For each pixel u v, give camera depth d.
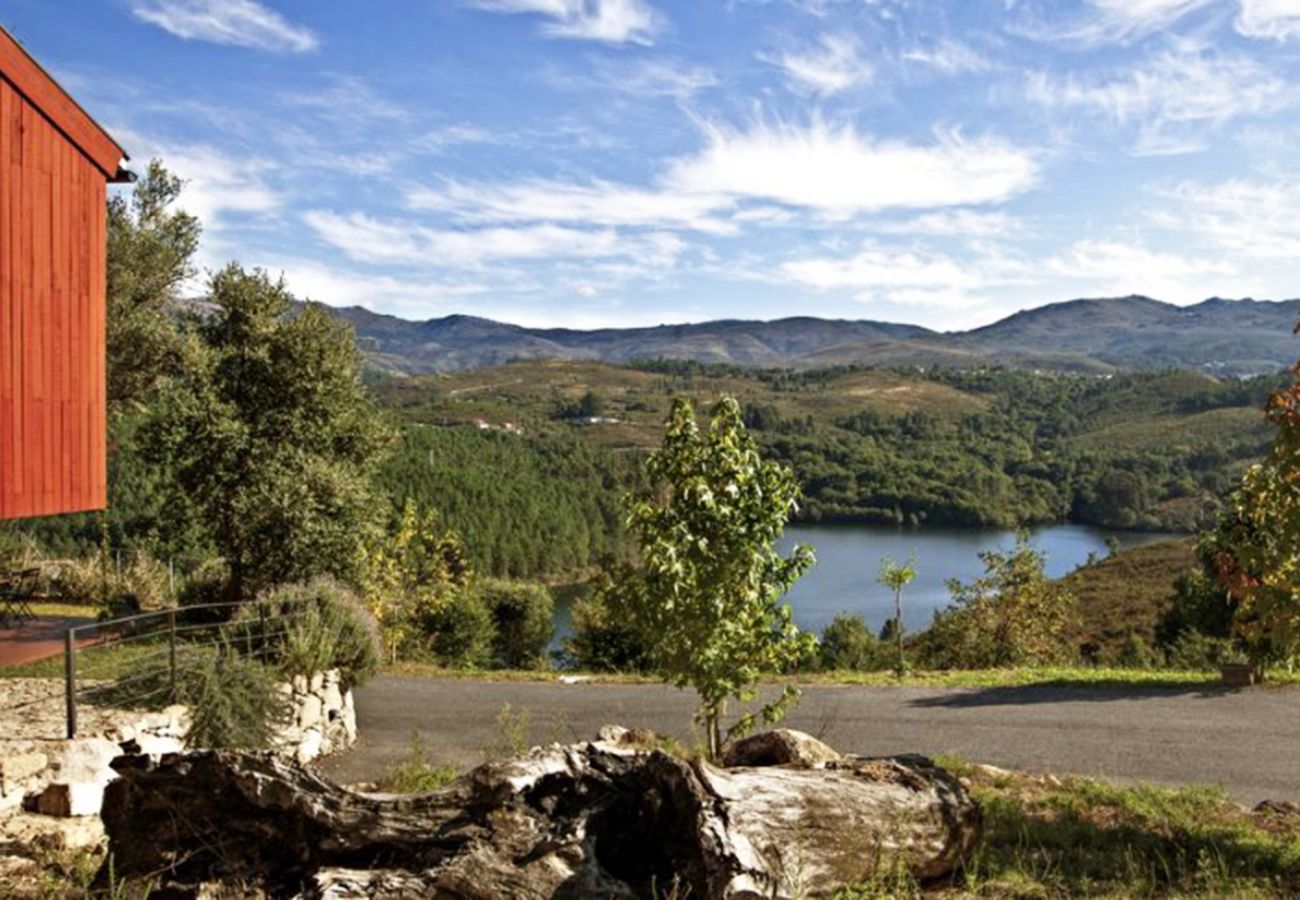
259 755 5.01
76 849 6.45
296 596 13.19
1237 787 10.16
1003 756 11.73
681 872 4.70
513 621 34.97
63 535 28.42
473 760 11.81
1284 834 7.21
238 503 17.64
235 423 18.05
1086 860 6.47
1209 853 6.61
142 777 5.09
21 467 11.01
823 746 6.80
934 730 13.30
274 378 19.25
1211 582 19.16
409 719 14.54
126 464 28.14
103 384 12.53
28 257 11.11
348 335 20.17
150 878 4.91
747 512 7.77
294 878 4.86
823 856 5.09
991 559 26.55
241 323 19.53
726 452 7.76
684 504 7.74
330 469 18.62
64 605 19.41
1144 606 42.91
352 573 18.89
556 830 4.78
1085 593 48.09
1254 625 7.65
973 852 6.02
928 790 5.70
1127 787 9.34
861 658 26.98
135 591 20.17
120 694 9.97
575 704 15.73
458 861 4.58
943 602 82.19
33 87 11.05
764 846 4.85
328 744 12.31
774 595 7.95
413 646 25.83
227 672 10.40
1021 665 24.64
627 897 4.51
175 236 24.05
